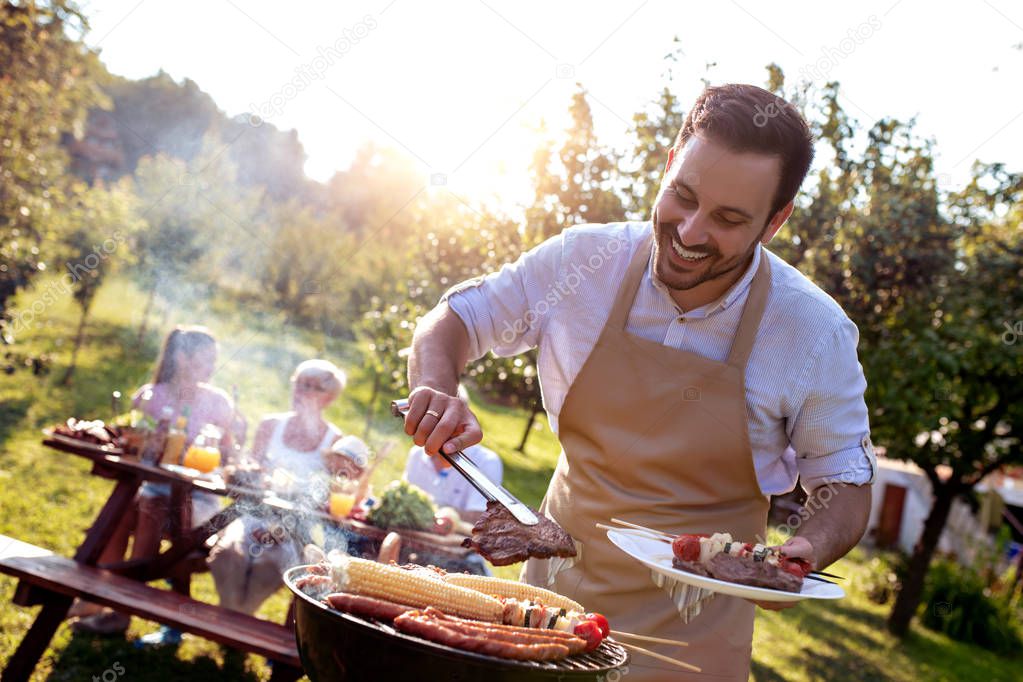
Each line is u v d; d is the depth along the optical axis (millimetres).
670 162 1933
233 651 4758
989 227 7195
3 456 7223
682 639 1938
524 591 1640
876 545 15586
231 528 4383
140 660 4344
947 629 10469
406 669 1231
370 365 10781
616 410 2016
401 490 4219
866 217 6859
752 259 1996
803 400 1984
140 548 4613
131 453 4336
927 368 6781
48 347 11289
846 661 7695
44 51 8336
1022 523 14180
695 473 1984
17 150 8008
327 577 1467
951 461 7754
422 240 9578
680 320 1999
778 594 1481
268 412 9820
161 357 4680
